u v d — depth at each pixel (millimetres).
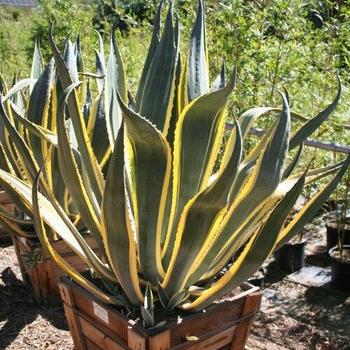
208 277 1957
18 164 2787
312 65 3875
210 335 1882
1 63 7863
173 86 1868
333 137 3355
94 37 6309
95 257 1907
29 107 2557
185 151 1737
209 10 3973
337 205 3521
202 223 1665
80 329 2039
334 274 3080
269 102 3545
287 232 1846
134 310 1848
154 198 1690
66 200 2629
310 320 2746
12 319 2527
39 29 8484
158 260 1808
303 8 4082
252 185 1704
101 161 2578
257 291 1964
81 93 2850
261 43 3678
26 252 2604
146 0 5375
